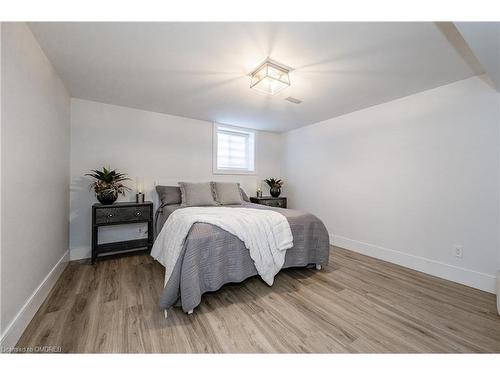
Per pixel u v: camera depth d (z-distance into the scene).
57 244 2.19
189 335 1.39
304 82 2.30
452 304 1.80
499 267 2.00
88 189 2.87
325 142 3.72
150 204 2.94
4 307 1.17
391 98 2.72
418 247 2.53
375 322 1.56
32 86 1.54
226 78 2.23
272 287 2.09
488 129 2.05
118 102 2.94
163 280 2.18
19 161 1.34
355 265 2.68
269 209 2.82
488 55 1.41
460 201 2.22
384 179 2.87
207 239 1.79
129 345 1.29
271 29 1.51
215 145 3.87
